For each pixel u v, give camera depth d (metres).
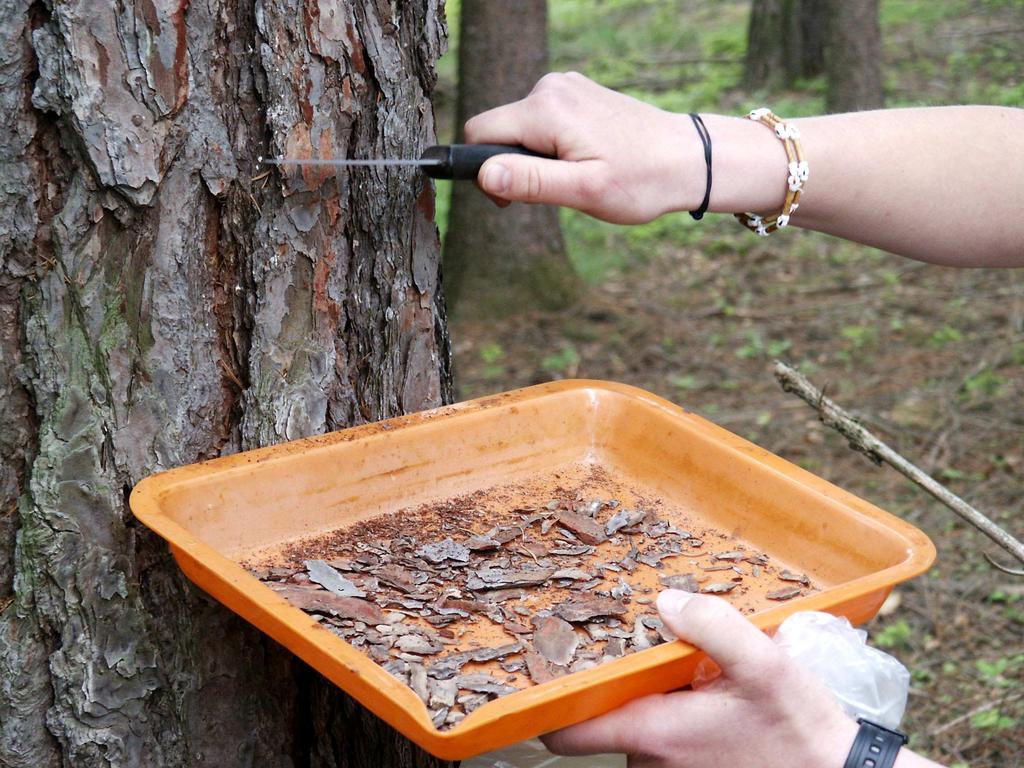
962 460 2.64
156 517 0.91
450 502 1.07
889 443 2.73
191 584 1.01
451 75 5.30
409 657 0.92
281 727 1.07
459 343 3.39
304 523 1.01
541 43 3.35
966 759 1.74
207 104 0.98
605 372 3.19
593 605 0.97
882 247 1.08
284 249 1.02
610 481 1.10
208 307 1.01
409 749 1.14
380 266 1.07
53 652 1.00
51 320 0.97
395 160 1.02
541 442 1.10
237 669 1.04
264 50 0.99
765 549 1.03
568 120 0.99
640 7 7.55
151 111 0.96
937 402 2.91
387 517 1.04
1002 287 3.62
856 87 5.02
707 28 6.98
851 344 3.30
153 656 1.01
